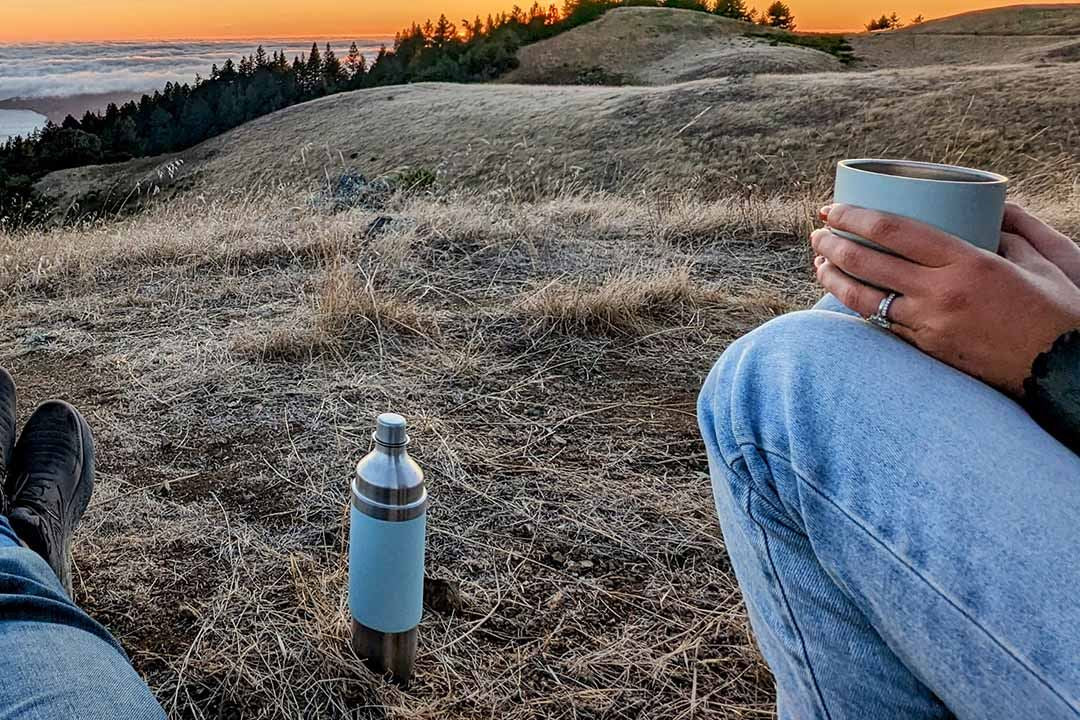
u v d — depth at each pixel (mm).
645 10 89625
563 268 3992
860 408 709
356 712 1357
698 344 3066
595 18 93438
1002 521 614
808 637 753
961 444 659
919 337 762
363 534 1355
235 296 3668
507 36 85750
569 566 1771
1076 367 696
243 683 1407
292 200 6270
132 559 1745
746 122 29141
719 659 1521
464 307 3436
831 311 905
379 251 4168
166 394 2605
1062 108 23359
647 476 2143
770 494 756
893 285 765
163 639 1519
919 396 701
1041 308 709
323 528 1872
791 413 741
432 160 33594
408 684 1432
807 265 4121
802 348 784
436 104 43406
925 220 760
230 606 1602
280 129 45844
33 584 998
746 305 3449
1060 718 558
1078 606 571
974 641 605
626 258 4145
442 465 2143
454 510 1945
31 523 1356
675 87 38188
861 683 730
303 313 3260
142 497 1991
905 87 29656
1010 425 675
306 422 2402
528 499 2006
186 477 2102
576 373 2793
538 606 1644
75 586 1649
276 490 2037
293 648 1482
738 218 4883
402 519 1338
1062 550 593
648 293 3359
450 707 1386
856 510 679
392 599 1377
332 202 6172
